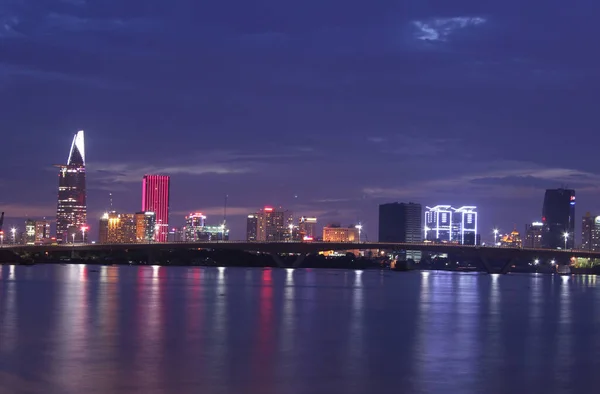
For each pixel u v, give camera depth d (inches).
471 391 2947.8
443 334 4606.3
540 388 3019.2
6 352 3599.9
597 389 3011.8
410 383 3061.0
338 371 3272.6
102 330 4441.4
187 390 2866.6
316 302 7022.6
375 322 5226.4
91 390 2842.0
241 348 3831.2
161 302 6579.7
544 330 4931.1
